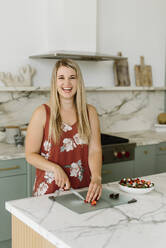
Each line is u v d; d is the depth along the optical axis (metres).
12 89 3.08
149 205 1.60
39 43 3.34
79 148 2.04
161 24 4.27
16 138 2.98
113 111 3.99
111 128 4.00
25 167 2.76
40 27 3.33
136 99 4.18
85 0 3.24
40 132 2.01
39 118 1.99
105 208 1.54
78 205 1.56
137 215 1.46
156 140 3.53
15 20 3.20
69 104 2.02
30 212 1.47
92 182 1.84
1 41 3.16
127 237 1.24
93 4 3.30
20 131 3.16
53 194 1.74
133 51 4.05
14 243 1.61
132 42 4.02
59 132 1.99
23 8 3.23
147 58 4.18
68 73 1.93
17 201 1.62
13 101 3.30
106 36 3.80
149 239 1.23
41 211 1.49
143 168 3.48
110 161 3.18
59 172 1.82
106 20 3.78
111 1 3.79
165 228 1.33
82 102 2.02
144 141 3.44
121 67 3.91
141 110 4.25
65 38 3.18
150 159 3.53
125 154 3.27
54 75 1.97
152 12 4.16
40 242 1.38
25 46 3.28
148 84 4.14
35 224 1.35
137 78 4.05
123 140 3.27
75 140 2.04
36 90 3.21
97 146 2.10
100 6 3.71
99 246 1.16
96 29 3.70
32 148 2.02
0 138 3.18
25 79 3.26
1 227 2.71
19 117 3.36
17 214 1.49
